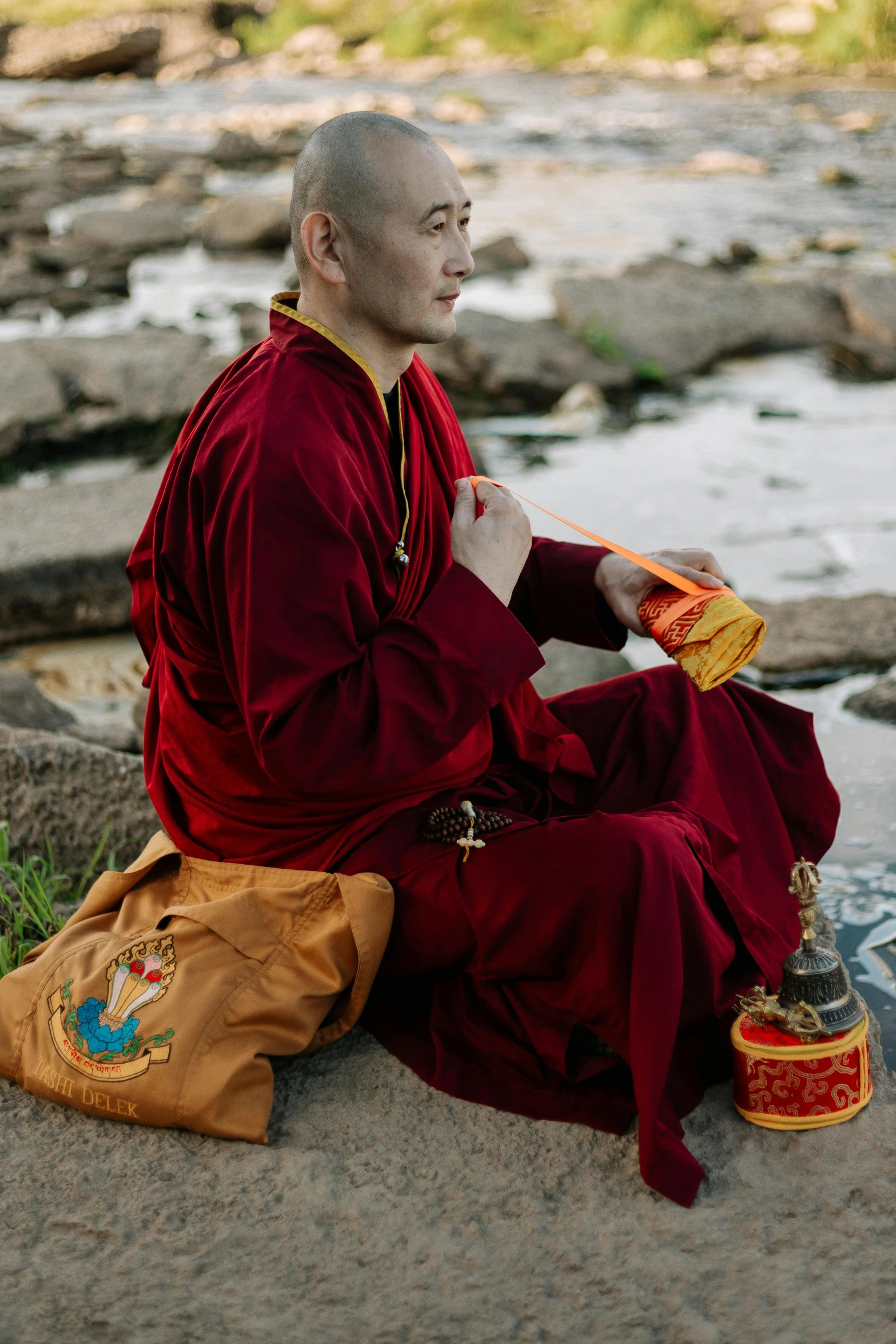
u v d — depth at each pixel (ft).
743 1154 6.99
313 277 7.29
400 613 7.50
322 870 7.66
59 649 15.28
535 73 95.09
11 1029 7.75
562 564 8.68
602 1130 7.18
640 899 6.91
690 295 26.68
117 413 21.74
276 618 6.81
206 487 7.03
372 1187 6.87
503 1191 6.84
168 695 7.79
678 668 8.82
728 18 96.53
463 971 7.72
